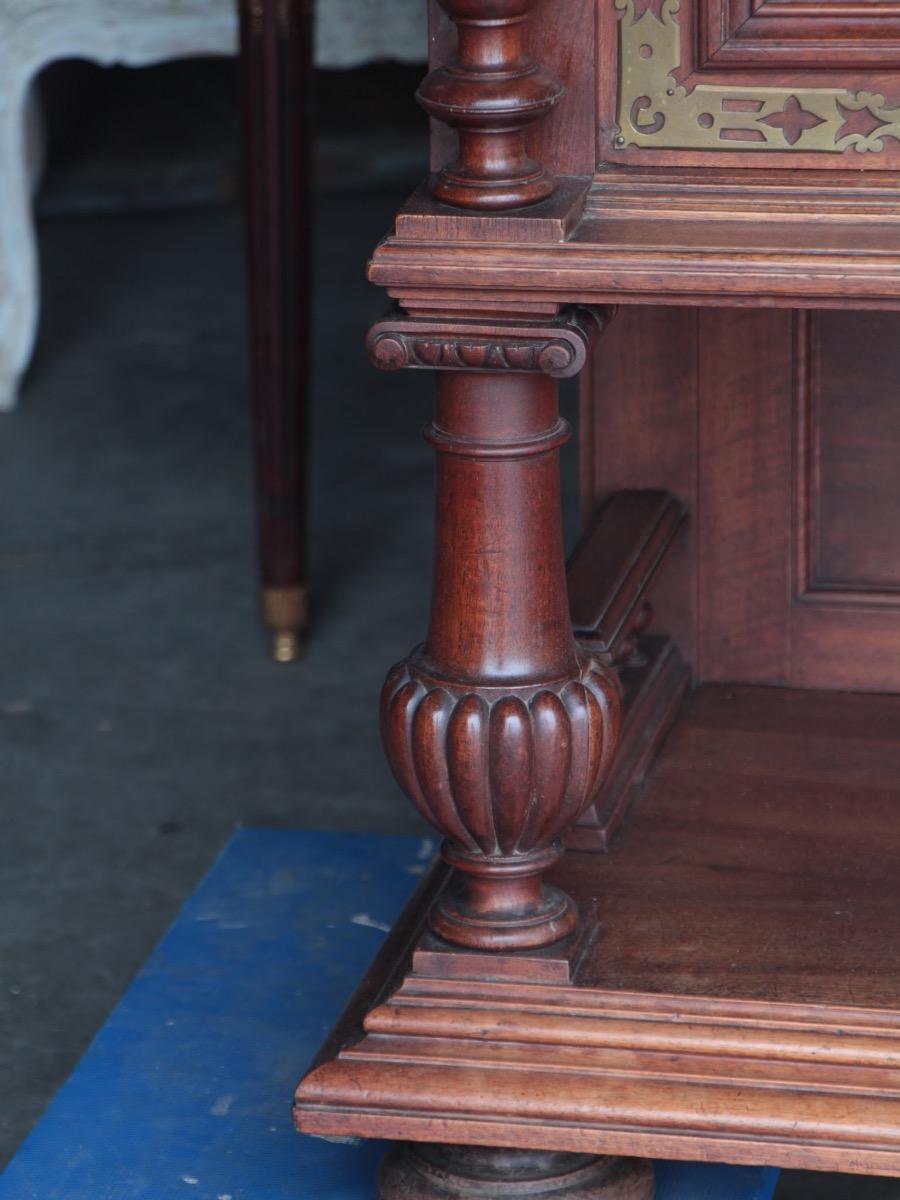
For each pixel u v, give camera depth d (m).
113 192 6.07
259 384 3.02
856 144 1.38
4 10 3.96
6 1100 2.05
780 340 2.08
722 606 2.20
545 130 1.42
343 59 3.55
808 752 2.03
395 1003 1.57
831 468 2.13
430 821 1.54
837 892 1.73
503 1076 1.52
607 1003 1.55
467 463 1.45
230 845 2.38
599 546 2.01
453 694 1.48
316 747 2.89
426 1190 1.56
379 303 5.12
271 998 2.02
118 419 4.39
